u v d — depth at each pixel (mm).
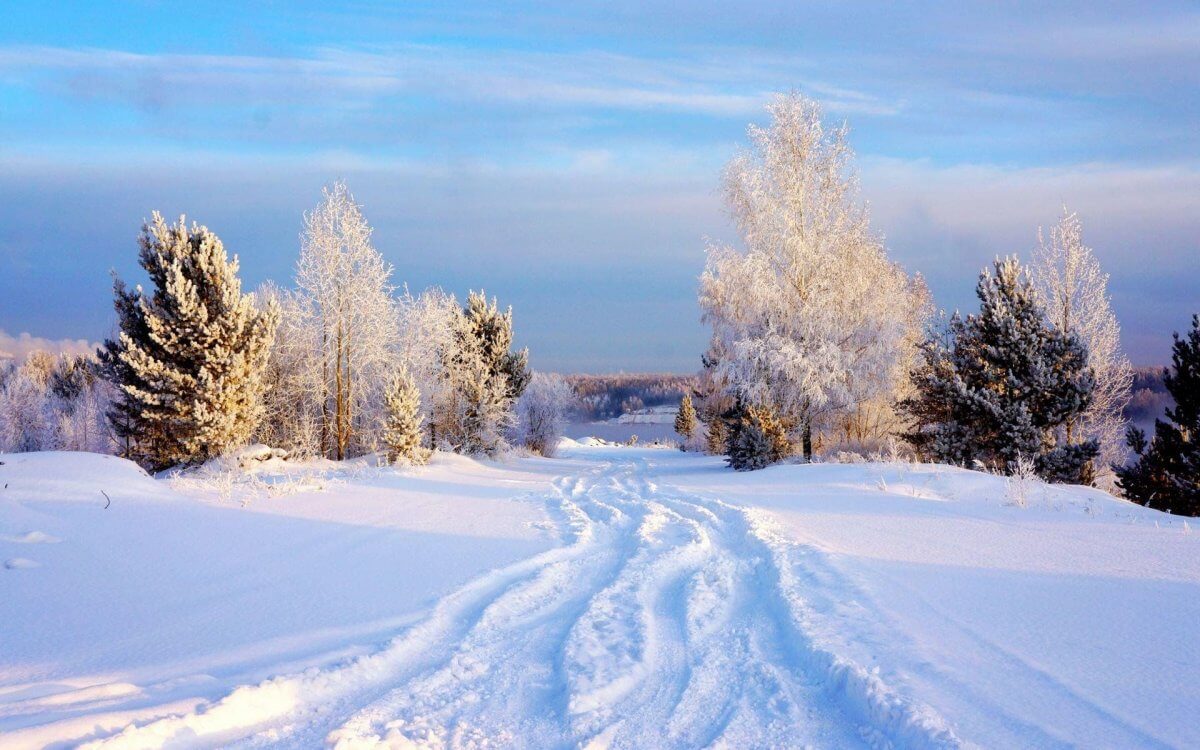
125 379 23844
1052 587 6855
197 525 10922
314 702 4711
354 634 5977
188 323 22828
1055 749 3633
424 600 7082
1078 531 10164
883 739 4074
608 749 4066
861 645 5324
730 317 30000
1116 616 5840
